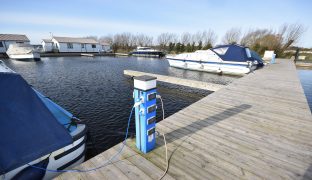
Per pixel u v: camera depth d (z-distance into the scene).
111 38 69.19
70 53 39.94
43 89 10.98
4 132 2.62
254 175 2.40
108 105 8.27
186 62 18.11
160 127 3.74
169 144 3.10
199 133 3.50
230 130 3.63
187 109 4.83
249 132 3.55
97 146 5.15
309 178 2.35
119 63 26.67
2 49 33.78
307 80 15.42
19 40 35.47
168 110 7.95
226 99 5.76
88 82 13.16
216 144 3.12
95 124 6.39
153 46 57.50
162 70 19.25
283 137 3.37
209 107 4.99
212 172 2.45
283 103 5.35
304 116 4.35
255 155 2.82
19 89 2.99
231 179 2.33
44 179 3.00
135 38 64.00
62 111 4.22
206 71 16.72
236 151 2.92
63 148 3.22
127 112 7.47
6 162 2.49
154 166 2.55
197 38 52.56
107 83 12.90
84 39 46.53
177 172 2.44
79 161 3.64
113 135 5.73
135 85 2.62
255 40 35.09
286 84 8.04
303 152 2.90
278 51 27.97
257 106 5.09
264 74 10.87
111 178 2.31
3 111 2.73
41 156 2.83
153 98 2.65
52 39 41.56
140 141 2.84
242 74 14.24
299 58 25.62
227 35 45.16
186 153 2.86
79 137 3.54
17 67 20.69
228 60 14.80
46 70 18.62
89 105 8.24
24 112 2.91
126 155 2.78
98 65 23.73
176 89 11.42
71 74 16.45
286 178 2.35
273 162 2.66
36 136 2.87
